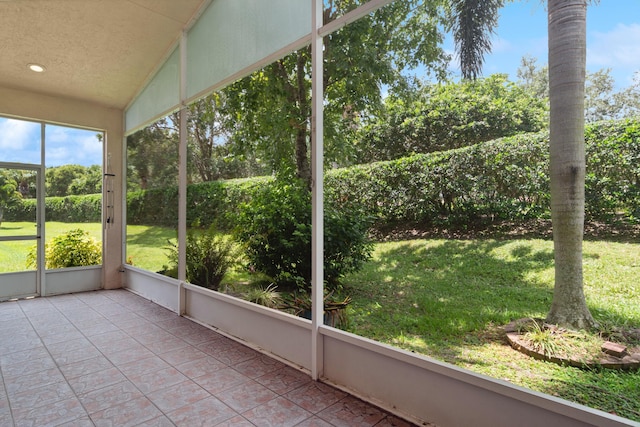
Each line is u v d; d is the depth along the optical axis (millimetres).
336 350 2588
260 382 2615
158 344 3385
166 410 2258
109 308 4680
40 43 4164
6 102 4930
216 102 3922
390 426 2074
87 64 4660
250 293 3451
